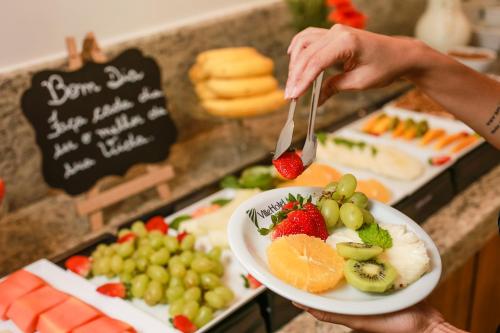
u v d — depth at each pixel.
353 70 0.93
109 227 1.45
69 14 1.47
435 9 2.20
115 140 1.49
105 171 1.48
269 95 1.58
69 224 1.46
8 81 1.39
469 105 1.00
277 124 1.92
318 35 0.91
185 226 1.32
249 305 1.09
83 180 1.44
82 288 1.14
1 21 1.36
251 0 1.88
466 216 1.44
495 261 1.67
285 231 0.89
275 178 1.48
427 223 1.42
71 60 1.41
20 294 1.09
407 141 1.76
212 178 1.65
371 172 1.55
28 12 1.40
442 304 1.48
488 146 1.68
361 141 1.70
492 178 1.64
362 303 0.77
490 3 2.54
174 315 1.06
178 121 1.78
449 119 1.84
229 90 1.53
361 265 0.84
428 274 0.85
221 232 1.29
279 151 0.88
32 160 1.49
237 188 1.46
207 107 1.58
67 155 1.42
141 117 1.54
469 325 1.70
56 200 1.54
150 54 1.64
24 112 1.35
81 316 1.03
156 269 1.13
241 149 1.79
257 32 1.90
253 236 0.92
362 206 0.97
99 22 1.53
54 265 1.20
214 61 1.56
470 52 2.18
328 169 1.51
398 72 0.94
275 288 0.78
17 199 1.49
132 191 1.50
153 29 1.65
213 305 1.08
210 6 1.77
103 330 0.99
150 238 1.20
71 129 1.42
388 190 1.45
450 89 0.99
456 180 1.56
